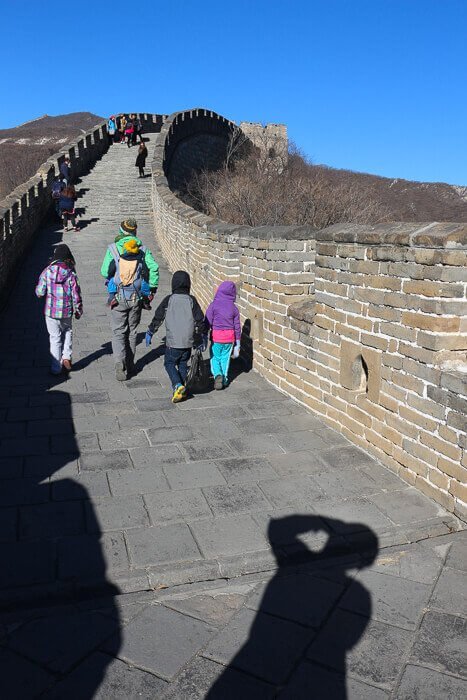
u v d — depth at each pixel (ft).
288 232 21.38
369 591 11.10
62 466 15.80
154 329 21.68
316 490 14.76
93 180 84.07
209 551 12.16
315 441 17.79
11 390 22.06
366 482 15.21
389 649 9.61
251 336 25.45
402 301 15.16
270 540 12.59
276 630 10.07
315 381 19.84
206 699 8.67
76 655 9.49
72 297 23.62
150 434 18.10
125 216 71.51
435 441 14.19
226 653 9.54
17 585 10.98
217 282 30.27
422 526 13.23
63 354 24.09
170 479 15.19
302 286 21.80
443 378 13.85
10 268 42.78
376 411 16.46
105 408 20.30
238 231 26.55
